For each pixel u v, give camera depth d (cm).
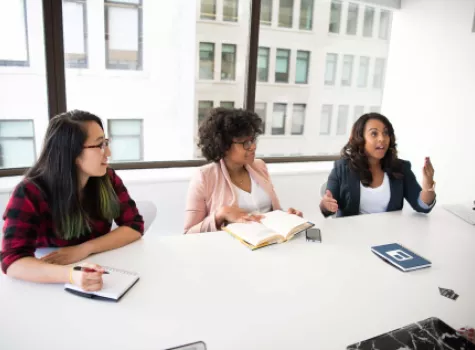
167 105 1323
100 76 1173
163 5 1211
